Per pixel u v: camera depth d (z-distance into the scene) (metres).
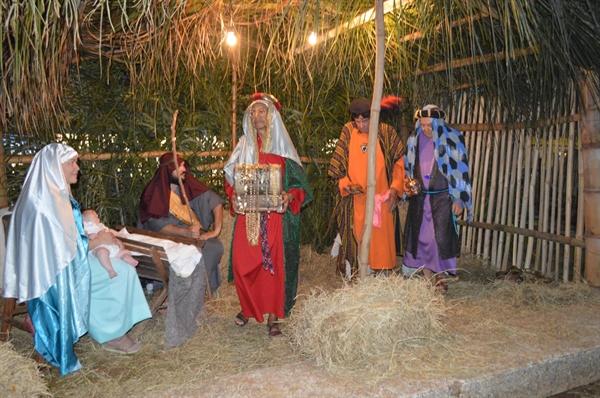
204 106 5.95
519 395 3.21
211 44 5.34
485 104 5.63
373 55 5.47
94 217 3.99
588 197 4.64
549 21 4.16
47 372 3.44
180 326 3.96
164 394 2.95
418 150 4.89
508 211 5.58
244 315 4.20
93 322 3.68
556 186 5.06
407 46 5.48
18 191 5.14
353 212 4.75
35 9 3.02
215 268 4.79
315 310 3.56
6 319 3.75
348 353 3.24
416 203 4.94
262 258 3.93
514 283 4.82
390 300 3.55
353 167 4.73
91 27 4.38
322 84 6.03
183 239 4.16
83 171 5.34
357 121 4.65
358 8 4.49
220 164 5.98
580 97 4.57
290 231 4.07
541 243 5.23
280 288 4.02
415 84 6.02
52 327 3.40
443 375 3.09
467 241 6.16
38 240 3.35
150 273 4.16
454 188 4.77
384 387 2.96
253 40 5.75
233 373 3.43
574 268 4.86
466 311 4.20
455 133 4.85
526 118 5.10
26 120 4.29
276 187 3.87
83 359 3.69
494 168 5.72
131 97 5.47
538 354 3.38
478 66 5.16
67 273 3.42
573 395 3.36
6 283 3.47
